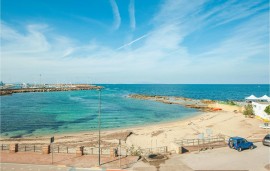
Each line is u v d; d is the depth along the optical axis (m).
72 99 127.12
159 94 191.12
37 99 122.56
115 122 63.19
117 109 89.38
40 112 77.62
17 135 47.94
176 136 44.59
